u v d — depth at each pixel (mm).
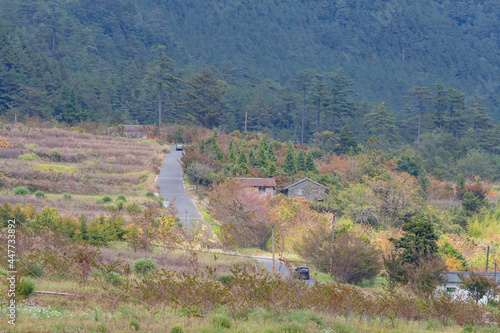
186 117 144625
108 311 19141
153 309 19938
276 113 185250
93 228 39625
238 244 50562
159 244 42250
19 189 57281
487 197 94438
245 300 20875
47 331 15750
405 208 75500
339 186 84062
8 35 191500
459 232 74688
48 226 39094
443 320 24641
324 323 20219
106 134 113438
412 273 37219
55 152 78938
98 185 65125
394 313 23859
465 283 37031
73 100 145125
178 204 64188
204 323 18891
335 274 41812
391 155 115562
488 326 24547
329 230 51625
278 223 53688
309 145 147375
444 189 97188
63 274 24516
